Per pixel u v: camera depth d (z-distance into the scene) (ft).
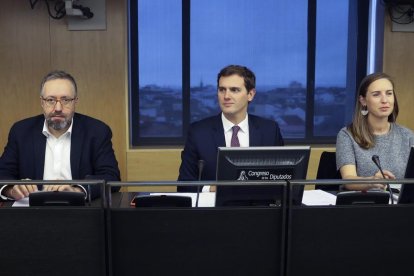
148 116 13.23
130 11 12.69
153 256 3.87
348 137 7.03
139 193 6.50
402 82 12.75
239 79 6.59
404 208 3.96
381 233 3.97
